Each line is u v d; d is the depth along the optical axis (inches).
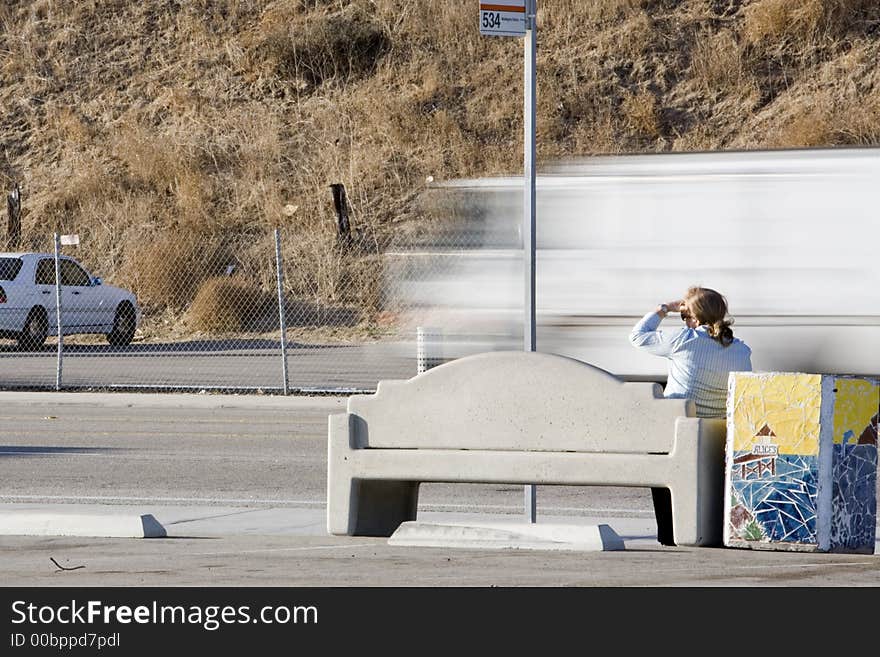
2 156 6422.2
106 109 6604.3
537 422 1373.0
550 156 5846.5
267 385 3353.8
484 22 1459.2
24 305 4333.2
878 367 2706.7
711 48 6131.9
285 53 6599.4
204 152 6122.1
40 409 2987.2
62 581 1222.3
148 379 3528.5
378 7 6747.1
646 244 2802.7
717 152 2795.3
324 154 6043.3
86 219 5841.5
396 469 1409.9
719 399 1425.9
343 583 1205.7
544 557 1318.9
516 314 2898.6
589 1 6481.3
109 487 1894.7
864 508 1326.3
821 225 2736.2
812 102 5777.6
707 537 1352.1
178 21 6988.2
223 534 1489.9
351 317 4970.5
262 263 5329.7
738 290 2768.2
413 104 6220.5
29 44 6978.4
